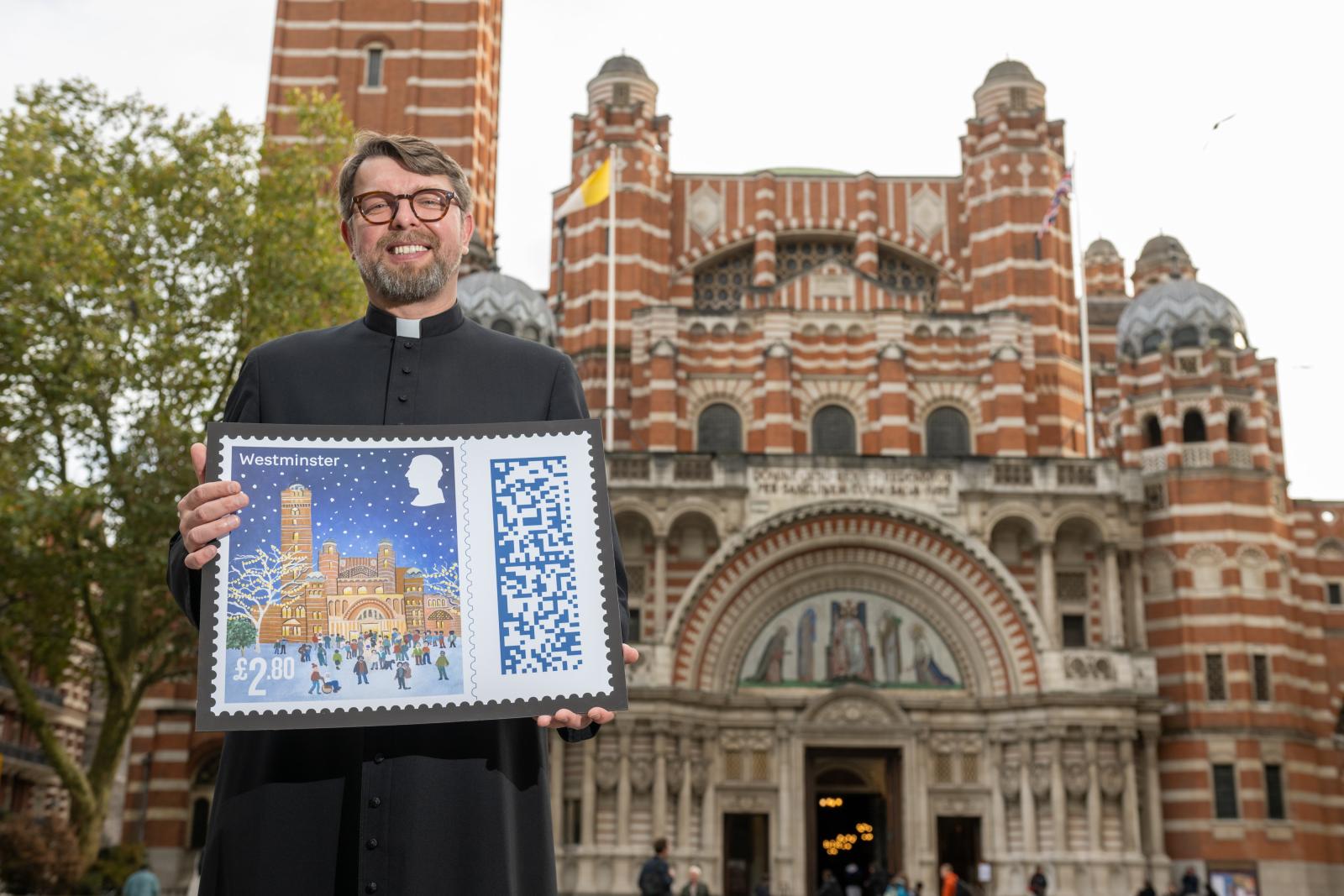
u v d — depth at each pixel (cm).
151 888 2805
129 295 3356
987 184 6278
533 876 459
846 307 5991
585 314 6150
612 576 477
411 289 514
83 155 3559
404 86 6347
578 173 6344
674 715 4866
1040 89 6394
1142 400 5762
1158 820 4916
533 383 521
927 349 5778
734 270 6556
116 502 3300
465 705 451
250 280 3469
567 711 457
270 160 3712
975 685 5062
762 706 5050
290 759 455
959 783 4991
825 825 6028
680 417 5650
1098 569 5272
